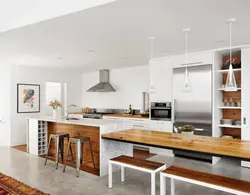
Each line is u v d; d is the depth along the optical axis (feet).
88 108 25.80
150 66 17.24
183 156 15.85
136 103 21.54
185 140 9.65
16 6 6.42
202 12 8.01
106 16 8.36
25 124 20.35
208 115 14.24
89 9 7.66
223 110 15.83
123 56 16.33
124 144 13.52
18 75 19.84
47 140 17.11
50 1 5.94
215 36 11.15
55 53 15.12
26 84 20.40
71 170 12.87
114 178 11.55
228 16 8.41
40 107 21.58
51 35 10.87
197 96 14.76
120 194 9.58
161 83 16.62
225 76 15.84
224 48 13.64
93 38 11.44
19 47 13.42
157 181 11.14
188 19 8.73
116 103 23.36
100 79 23.85
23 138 20.24
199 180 7.71
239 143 9.02
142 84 21.01
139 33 10.60
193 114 14.90
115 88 23.41
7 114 19.54
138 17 8.48
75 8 5.75
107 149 12.24
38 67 21.24
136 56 16.31
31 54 15.47
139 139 10.09
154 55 16.01
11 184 10.32
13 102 19.49
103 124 12.36
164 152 16.52
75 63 19.31
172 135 11.12
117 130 12.91
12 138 19.45
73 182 10.94
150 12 7.98
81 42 12.23
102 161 11.93
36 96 21.21
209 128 14.20
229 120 14.58
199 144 8.87
